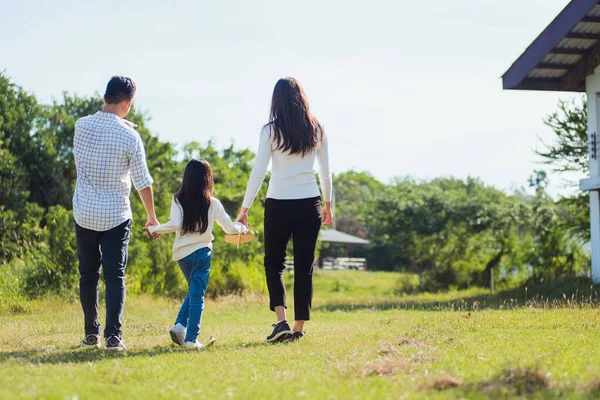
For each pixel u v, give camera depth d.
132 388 4.52
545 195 39.38
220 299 22.77
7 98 24.36
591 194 21.73
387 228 40.00
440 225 38.31
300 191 7.49
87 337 7.28
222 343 7.55
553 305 13.55
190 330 7.23
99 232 7.05
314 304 21.50
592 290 18.67
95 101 26.78
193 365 5.56
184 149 33.78
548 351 6.20
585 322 9.38
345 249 85.50
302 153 7.43
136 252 22.75
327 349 6.62
